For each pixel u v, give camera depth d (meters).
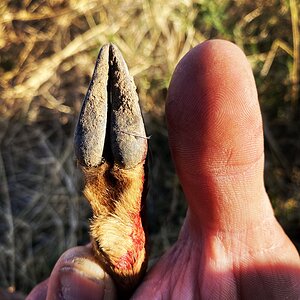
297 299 0.11
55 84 0.23
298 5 0.23
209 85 0.09
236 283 0.11
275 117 0.23
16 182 0.22
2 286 0.20
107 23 0.24
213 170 0.10
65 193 0.21
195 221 0.11
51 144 0.23
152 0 0.23
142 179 0.09
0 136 0.23
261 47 0.23
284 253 0.11
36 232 0.21
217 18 0.23
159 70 0.23
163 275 0.11
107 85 0.08
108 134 0.08
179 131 0.10
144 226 0.09
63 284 0.10
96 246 0.09
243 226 0.10
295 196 0.21
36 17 0.24
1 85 0.23
